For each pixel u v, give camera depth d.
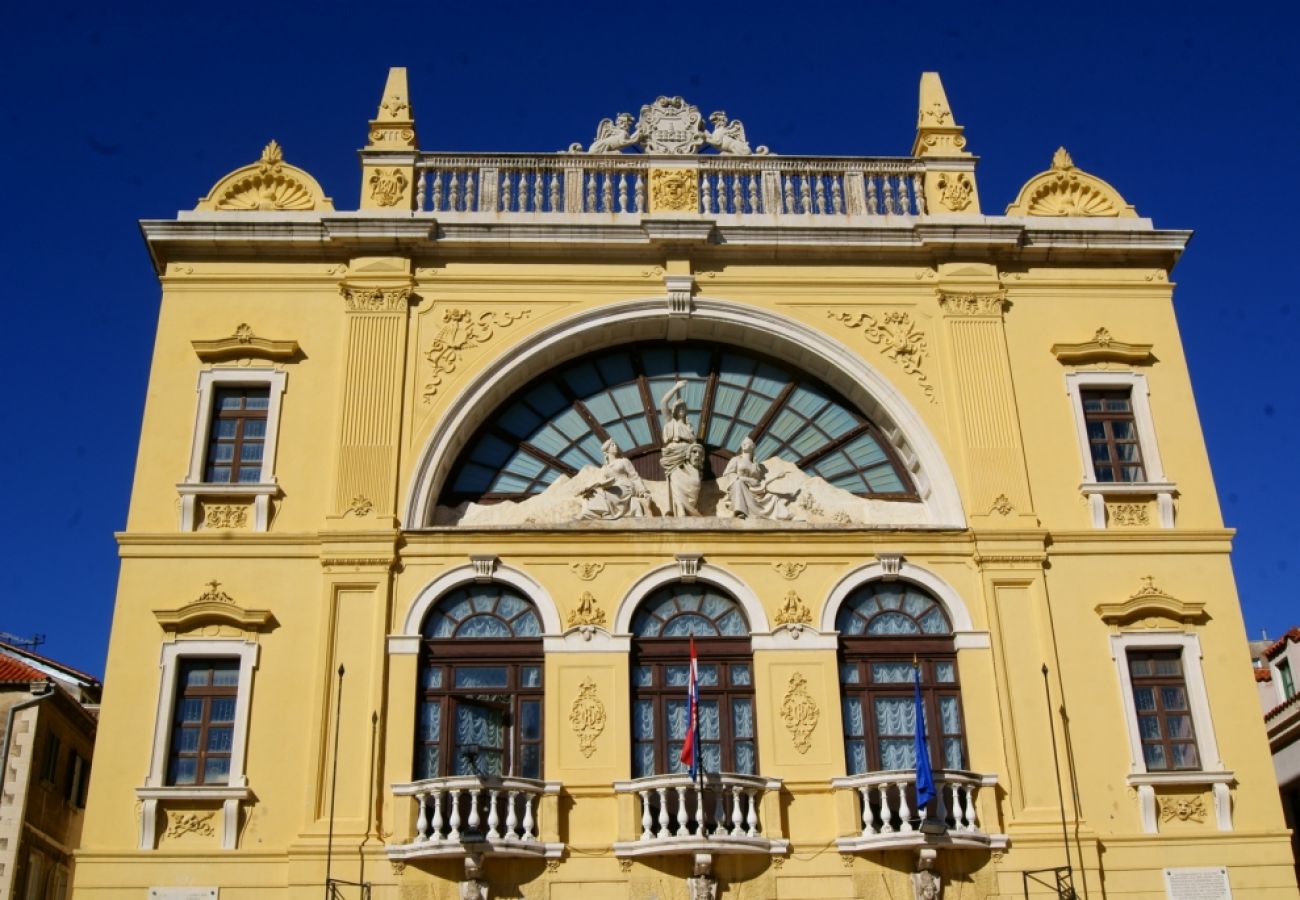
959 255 22.58
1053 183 23.69
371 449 20.47
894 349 22.00
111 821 18.08
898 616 20.30
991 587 20.19
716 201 23.11
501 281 21.95
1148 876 18.62
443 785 17.94
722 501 21.23
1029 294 22.53
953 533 20.50
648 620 20.06
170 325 21.20
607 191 22.95
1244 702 19.77
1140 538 20.70
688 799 18.58
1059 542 20.59
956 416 21.48
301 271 21.78
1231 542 20.81
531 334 21.61
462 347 21.47
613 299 22.02
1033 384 21.81
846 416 22.34
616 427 22.12
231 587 19.45
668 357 22.66
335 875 17.81
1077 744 19.33
